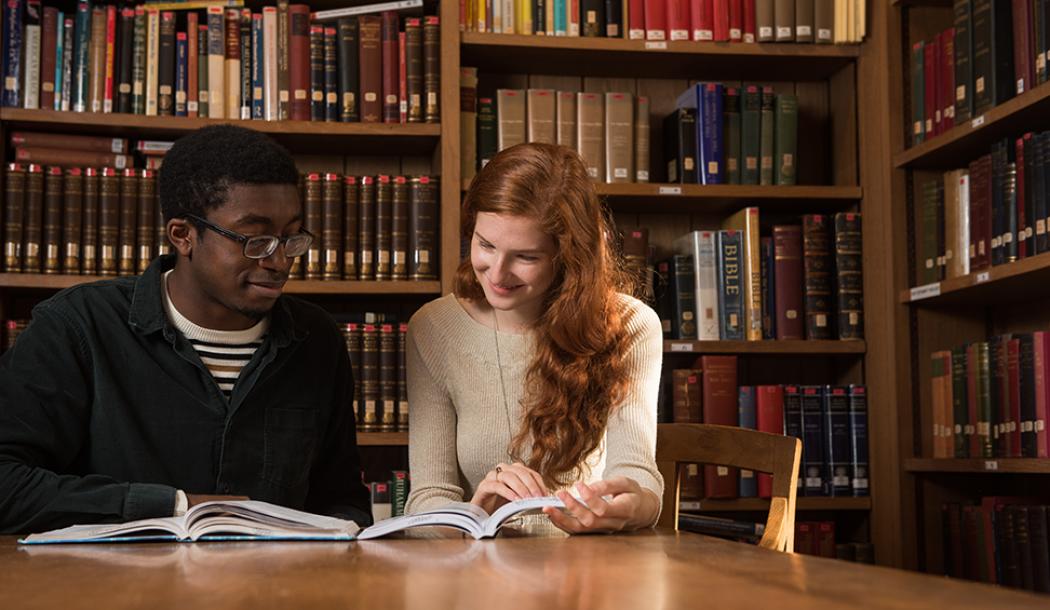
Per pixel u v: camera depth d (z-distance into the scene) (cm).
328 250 295
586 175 172
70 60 290
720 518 313
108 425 166
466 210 177
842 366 331
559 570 96
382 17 304
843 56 320
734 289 311
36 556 112
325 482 188
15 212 282
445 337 187
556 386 171
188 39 296
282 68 299
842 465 311
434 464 180
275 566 101
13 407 158
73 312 168
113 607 77
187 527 128
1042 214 250
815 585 82
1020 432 260
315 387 181
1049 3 248
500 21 309
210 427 170
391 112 300
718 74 339
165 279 175
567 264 170
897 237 309
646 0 315
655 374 176
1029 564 257
